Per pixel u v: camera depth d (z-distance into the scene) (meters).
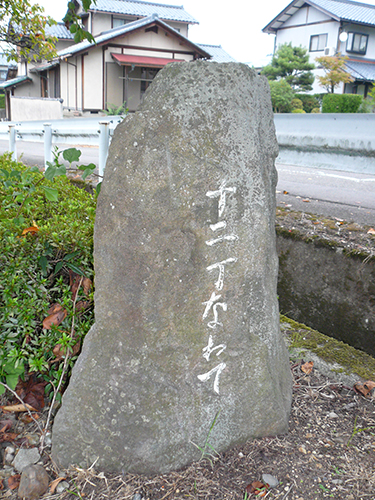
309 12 25.70
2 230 2.57
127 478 2.08
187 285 2.00
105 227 1.97
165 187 1.89
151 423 2.07
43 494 2.01
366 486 2.01
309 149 4.18
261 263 2.12
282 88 20.14
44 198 3.23
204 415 2.16
